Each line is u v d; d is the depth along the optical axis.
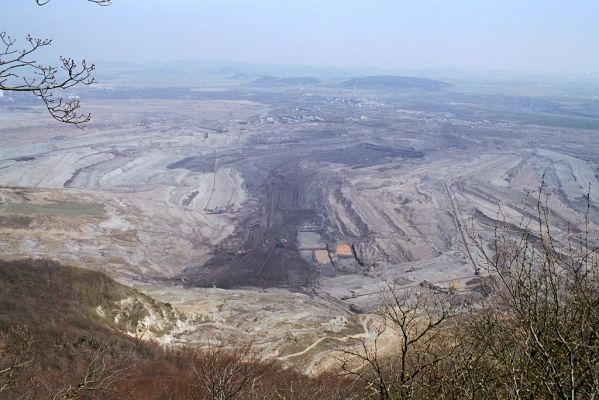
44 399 14.59
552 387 5.05
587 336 5.23
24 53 5.59
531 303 5.65
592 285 5.56
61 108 6.64
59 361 22.84
